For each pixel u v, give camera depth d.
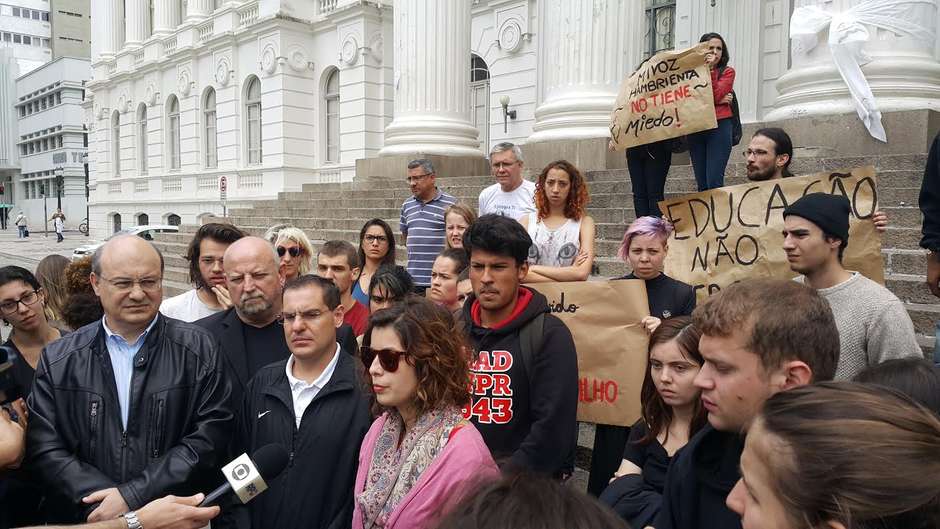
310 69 20.17
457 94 12.56
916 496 0.96
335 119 20.03
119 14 28.94
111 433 2.51
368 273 5.04
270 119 20.19
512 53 16.56
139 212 26.83
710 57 4.48
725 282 3.91
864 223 3.46
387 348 2.12
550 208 4.26
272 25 19.47
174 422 2.57
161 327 2.69
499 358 2.65
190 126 23.78
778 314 1.56
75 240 38.25
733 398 1.60
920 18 7.20
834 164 6.28
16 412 2.61
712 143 4.75
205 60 22.98
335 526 2.54
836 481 0.99
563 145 9.55
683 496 1.79
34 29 77.12
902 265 4.74
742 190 3.89
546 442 2.51
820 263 2.63
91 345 2.61
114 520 2.11
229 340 3.30
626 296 3.22
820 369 1.56
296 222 12.38
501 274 2.64
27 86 63.38
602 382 3.22
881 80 7.08
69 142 56.81
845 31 7.17
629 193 7.79
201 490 2.57
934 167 3.09
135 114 27.12
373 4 18.23
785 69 11.55
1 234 50.19
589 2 9.58
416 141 12.29
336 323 2.87
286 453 2.36
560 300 3.35
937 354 2.92
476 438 2.09
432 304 2.23
